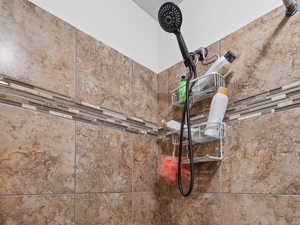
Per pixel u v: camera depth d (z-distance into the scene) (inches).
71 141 38.6
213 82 43.4
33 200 32.6
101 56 46.9
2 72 32.4
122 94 49.4
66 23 41.9
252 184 37.3
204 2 52.2
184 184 47.3
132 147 48.9
